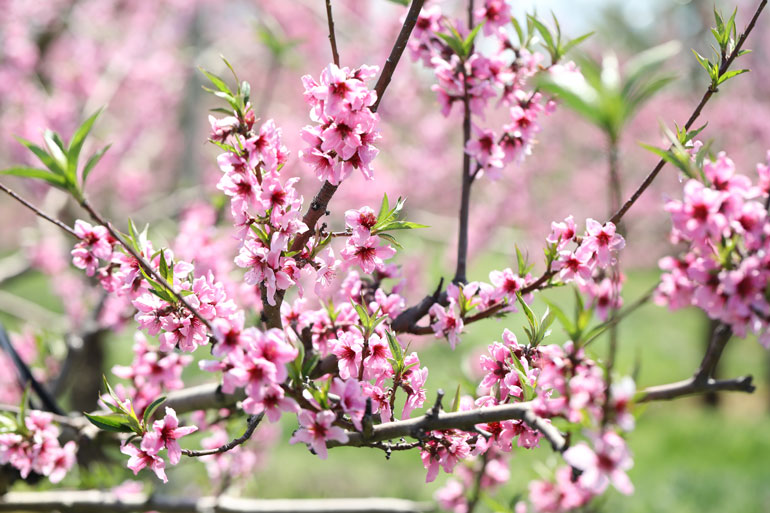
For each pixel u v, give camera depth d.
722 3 10.61
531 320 1.41
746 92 10.24
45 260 5.04
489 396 1.41
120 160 6.72
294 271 1.35
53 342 3.22
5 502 2.27
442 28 1.87
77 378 4.39
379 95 1.40
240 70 8.03
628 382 0.94
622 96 1.09
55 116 5.54
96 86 6.26
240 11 9.41
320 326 1.59
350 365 1.41
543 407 1.11
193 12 8.48
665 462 8.26
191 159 8.34
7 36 5.59
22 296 11.55
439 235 6.77
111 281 1.53
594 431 0.93
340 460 7.66
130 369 2.03
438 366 6.26
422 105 6.72
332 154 1.33
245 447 2.79
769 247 1.20
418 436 1.22
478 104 1.81
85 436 1.96
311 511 2.50
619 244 1.43
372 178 1.32
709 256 1.23
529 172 8.27
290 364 1.18
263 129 1.32
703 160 1.23
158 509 2.40
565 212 10.16
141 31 6.90
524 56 1.82
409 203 6.96
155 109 6.83
